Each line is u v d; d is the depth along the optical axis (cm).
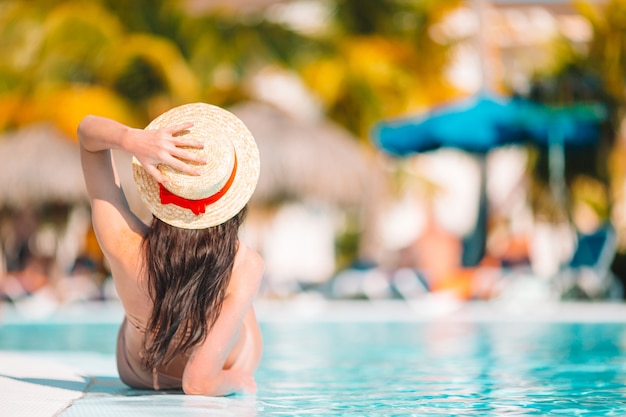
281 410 333
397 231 1961
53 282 1702
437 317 1188
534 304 1402
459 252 1925
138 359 384
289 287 1650
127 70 1872
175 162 333
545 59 1720
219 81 1934
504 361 589
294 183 1571
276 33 1959
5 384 390
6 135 1758
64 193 1592
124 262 358
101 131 345
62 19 1825
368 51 1950
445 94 1998
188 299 348
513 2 1795
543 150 1742
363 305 1476
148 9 1945
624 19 1642
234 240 354
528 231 1792
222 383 365
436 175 1955
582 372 500
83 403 337
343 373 517
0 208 1684
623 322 1029
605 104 1650
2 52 1834
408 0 2009
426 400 371
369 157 1859
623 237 1639
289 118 1688
